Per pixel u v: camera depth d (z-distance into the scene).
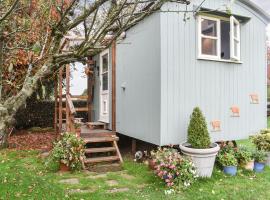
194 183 5.87
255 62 8.49
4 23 2.84
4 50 3.21
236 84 8.06
